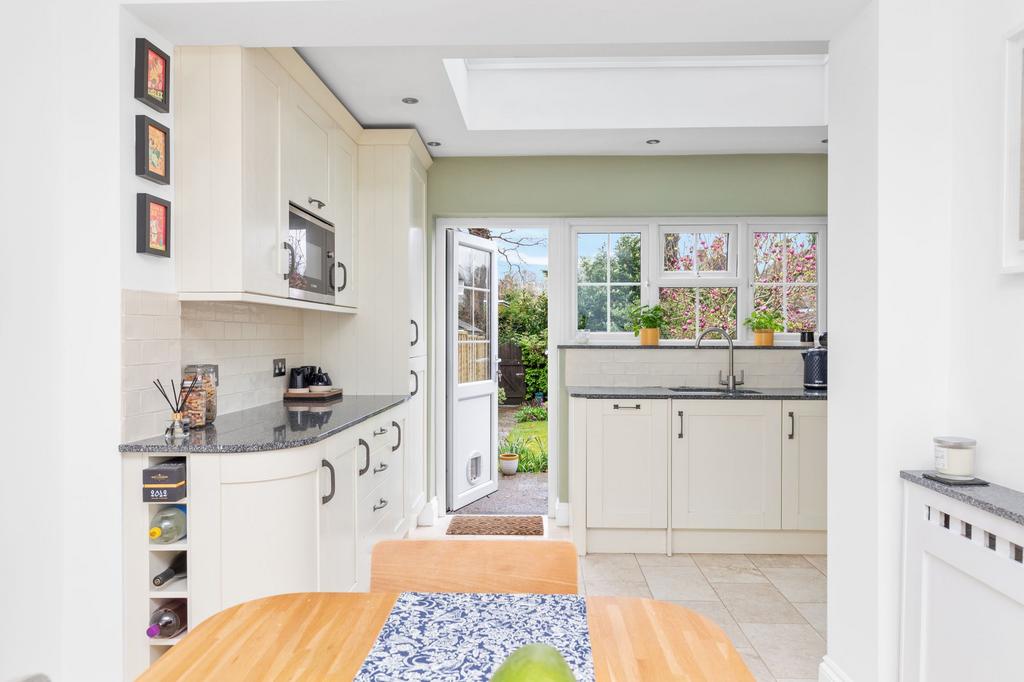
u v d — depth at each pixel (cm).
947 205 188
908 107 188
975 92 177
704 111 367
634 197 421
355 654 91
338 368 366
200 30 210
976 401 176
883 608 188
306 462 214
